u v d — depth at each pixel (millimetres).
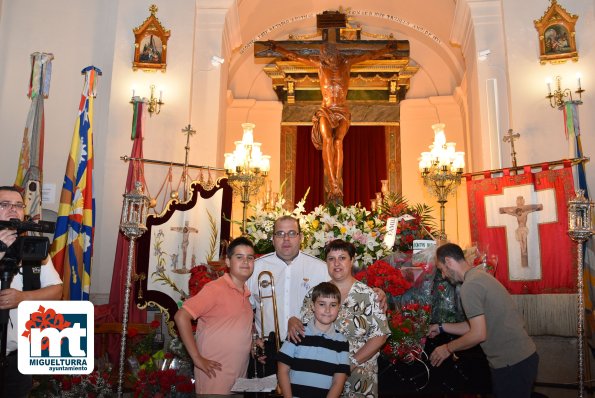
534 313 5676
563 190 5727
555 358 5531
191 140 7164
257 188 6812
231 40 8430
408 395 3896
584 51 6758
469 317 3262
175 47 7254
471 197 6254
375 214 5867
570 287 5598
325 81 9242
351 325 3219
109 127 6914
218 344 3295
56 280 3164
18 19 7453
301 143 10797
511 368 3221
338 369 2910
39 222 2881
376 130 10797
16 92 7242
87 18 7555
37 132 5250
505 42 7051
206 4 7695
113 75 7070
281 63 10500
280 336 3668
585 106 6609
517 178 6016
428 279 4113
